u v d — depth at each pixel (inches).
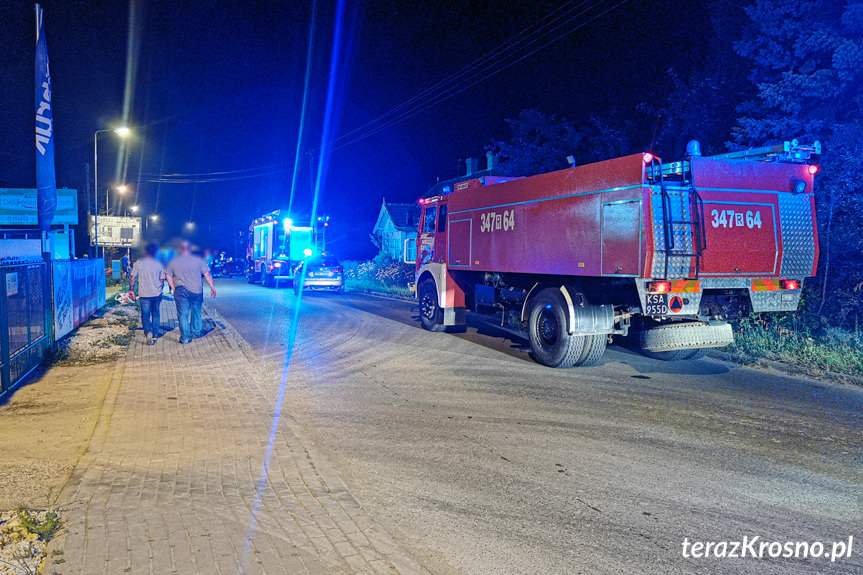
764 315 470.0
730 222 369.4
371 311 786.2
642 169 350.6
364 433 269.0
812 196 392.2
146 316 500.7
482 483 211.8
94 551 149.6
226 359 433.1
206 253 514.6
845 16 496.4
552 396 336.8
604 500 198.1
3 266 312.7
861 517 187.0
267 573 141.9
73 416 277.4
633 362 435.5
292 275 1229.7
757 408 310.5
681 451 245.9
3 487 192.2
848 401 324.2
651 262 350.9
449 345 509.0
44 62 496.1
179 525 166.1
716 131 695.7
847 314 494.6
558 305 408.8
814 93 520.1
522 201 453.7
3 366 309.3
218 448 234.5
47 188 507.2
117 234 1891.0
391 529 176.4
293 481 201.9
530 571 153.6
